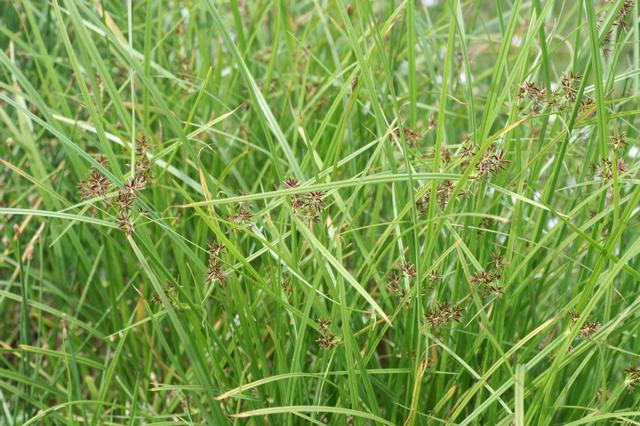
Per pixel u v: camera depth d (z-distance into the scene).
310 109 1.34
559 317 0.99
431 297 1.12
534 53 1.36
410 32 1.04
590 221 1.01
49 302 1.39
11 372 1.09
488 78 1.57
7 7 1.38
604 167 0.99
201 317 1.07
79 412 1.21
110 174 0.95
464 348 1.09
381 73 1.31
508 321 1.10
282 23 1.33
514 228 1.03
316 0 1.29
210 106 1.31
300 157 1.30
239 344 1.16
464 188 1.01
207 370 1.07
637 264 1.09
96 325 1.24
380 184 1.12
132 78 1.01
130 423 1.07
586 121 1.04
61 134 0.96
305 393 1.09
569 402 1.11
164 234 1.20
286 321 1.10
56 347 1.36
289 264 0.98
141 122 1.22
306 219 0.98
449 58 0.96
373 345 1.05
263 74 1.46
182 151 1.26
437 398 1.09
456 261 1.07
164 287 1.05
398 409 1.12
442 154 1.06
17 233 1.13
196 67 1.43
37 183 1.03
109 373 1.07
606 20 1.07
